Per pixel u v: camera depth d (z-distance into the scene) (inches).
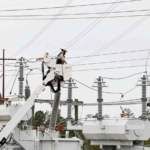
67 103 2220.7
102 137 2134.6
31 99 1936.5
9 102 2145.7
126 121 2065.7
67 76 1974.7
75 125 2220.7
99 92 2154.3
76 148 2140.7
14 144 2178.9
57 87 1971.0
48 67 1988.2
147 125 2091.5
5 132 1900.8
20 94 2212.1
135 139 2084.2
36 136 2265.0
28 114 2150.6
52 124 2143.2
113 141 2129.7
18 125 2171.5
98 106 2151.8
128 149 2114.9
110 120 2126.0
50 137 2134.6
